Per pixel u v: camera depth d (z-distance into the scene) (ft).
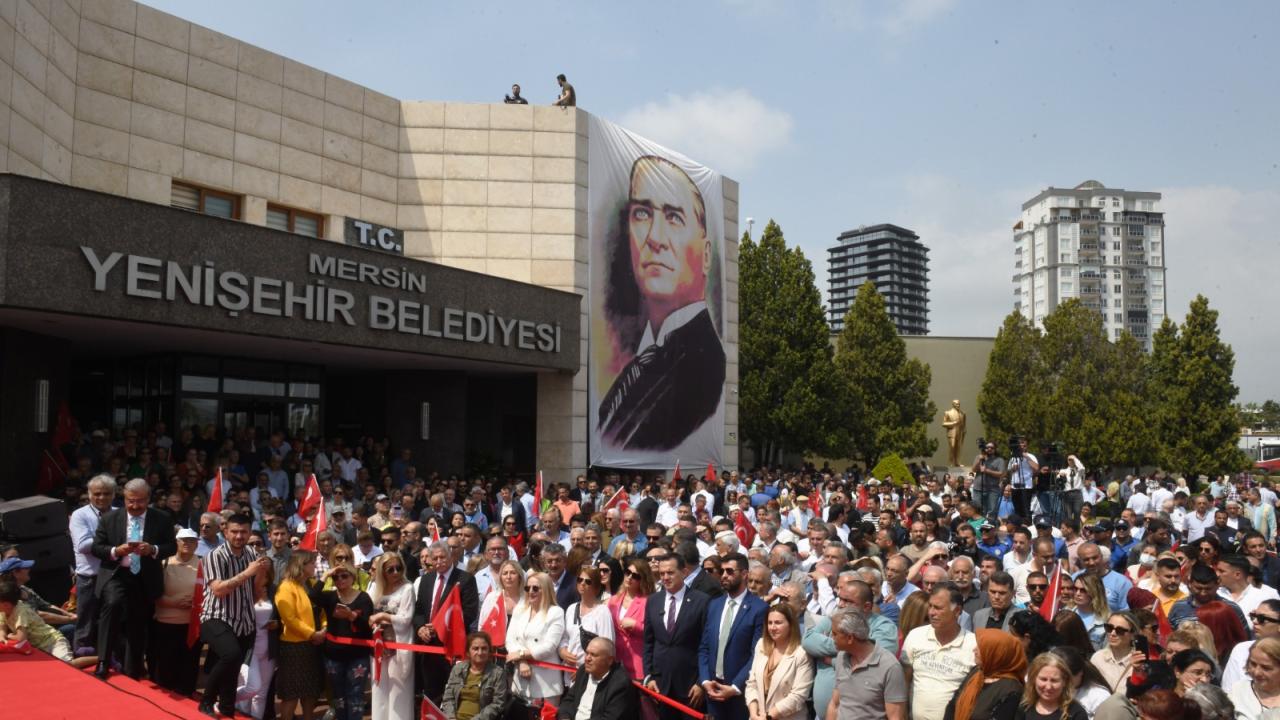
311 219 86.48
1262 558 40.63
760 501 68.44
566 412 92.27
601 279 96.84
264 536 52.19
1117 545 50.29
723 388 110.73
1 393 54.80
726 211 114.83
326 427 94.38
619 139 99.76
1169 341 174.81
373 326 69.41
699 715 28.86
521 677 31.01
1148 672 20.84
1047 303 588.09
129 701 31.55
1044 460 79.66
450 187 93.30
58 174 67.72
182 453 68.85
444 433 88.63
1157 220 592.60
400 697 33.60
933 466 178.19
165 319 56.03
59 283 51.19
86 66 71.20
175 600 34.68
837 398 151.94
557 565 35.86
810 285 152.05
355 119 89.20
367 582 37.35
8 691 31.14
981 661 23.29
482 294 79.87
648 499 63.82
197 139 77.41
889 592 33.86
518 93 96.43
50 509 39.27
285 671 33.96
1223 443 170.19
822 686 26.73
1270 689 22.41
